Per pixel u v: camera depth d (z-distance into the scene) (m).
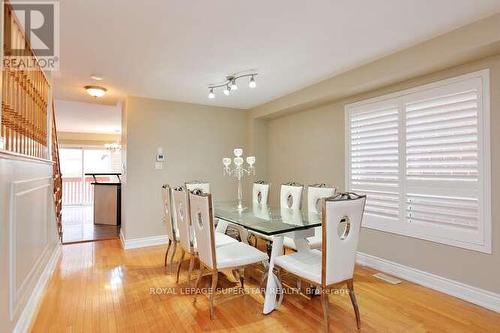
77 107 5.39
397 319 2.20
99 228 5.62
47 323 2.12
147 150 4.41
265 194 3.93
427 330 2.05
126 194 4.27
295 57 2.86
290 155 4.79
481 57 2.39
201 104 4.89
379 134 3.29
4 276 1.69
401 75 2.80
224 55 2.79
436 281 2.72
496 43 2.12
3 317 1.67
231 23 2.18
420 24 2.24
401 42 2.55
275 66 3.10
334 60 2.95
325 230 1.92
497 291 2.32
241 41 2.49
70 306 2.39
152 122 4.46
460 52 2.29
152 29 2.25
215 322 2.17
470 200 2.49
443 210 2.68
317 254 2.49
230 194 5.16
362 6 1.98
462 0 1.92
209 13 2.03
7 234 1.75
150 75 3.34
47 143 3.22
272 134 5.25
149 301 2.50
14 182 1.88
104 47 2.57
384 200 3.21
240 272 2.87
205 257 2.39
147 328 2.07
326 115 4.04
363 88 3.24
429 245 2.79
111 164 9.70
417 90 2.89
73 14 2.01
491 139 2.36
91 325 2.10
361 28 2.29
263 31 2.32
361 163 3.50
